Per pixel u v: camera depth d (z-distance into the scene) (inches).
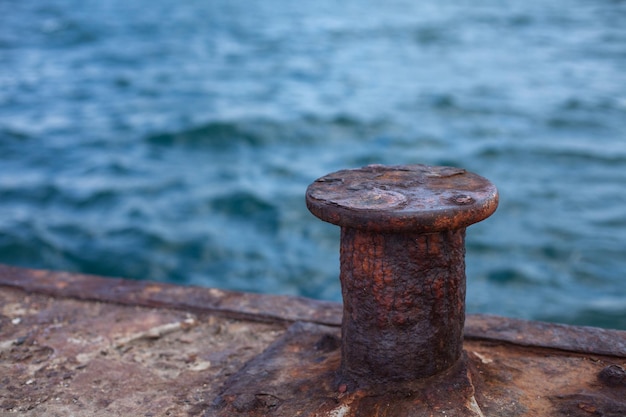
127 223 512.1
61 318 165.6
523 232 485.1
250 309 165.5
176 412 128.2
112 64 1212.5
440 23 1653.5
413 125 784.9
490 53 1267.2
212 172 632.4
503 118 799.7
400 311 116.0
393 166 133.6
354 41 1440.7
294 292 422.0
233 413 122.8
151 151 693.9
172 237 490.6
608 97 881.5
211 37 1513.3
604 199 541.3
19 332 159.5
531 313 389.1
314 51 1330.0
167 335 158.6
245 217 528.7
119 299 172.6
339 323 156.8
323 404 118.3
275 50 1346.0
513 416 114.4
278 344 144.6
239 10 1955.0
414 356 117.9
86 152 682.2
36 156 671.1
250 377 131.9
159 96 941.2
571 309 391.5
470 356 132.0
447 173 126.8
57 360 147.6
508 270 434.6
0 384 139.0
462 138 728.3
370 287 116.1
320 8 1993.1
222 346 153.0
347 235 117.8
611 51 1238.9
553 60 1176.2
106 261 457.7
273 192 575.5
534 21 1647.4
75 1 2128.4
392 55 1277.1
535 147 682.2
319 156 687.7
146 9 1969.7
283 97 932.6
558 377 127.9
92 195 565.0
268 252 471.5
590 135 719.1
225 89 989.8
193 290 176.4
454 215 107.5
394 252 113.7
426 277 115.1
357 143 728.3
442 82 1025.5
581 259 446.0
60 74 1117.1
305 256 465.1
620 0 1959.9
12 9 1937.7
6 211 529.7
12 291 179.8
